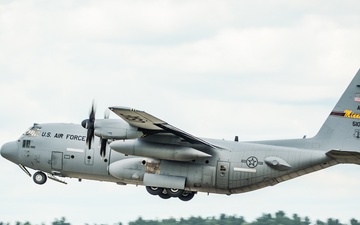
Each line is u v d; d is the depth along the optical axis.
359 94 180.50
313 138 181.25
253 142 181.25
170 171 179.88
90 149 180.38
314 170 179.75
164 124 172.50
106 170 181.75
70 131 183.38
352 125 180.38
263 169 178.75
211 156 179.00
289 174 179.38
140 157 180.50
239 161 179.00
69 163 182.50
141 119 171.62
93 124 177.00
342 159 178.00
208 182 179.88
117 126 175.12
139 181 181.00
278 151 179.00
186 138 177.38
